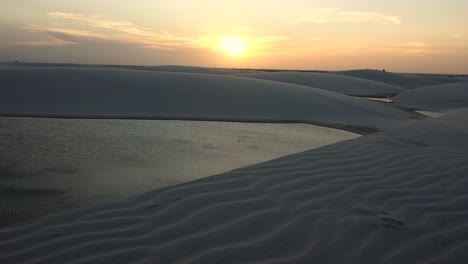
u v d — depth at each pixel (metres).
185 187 3.72
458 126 10.14
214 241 2.60
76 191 4.80
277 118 15.55
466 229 2.95
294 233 2.76
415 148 6.21
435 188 4.00
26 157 6.71
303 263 2.36
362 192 3.75
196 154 7.68
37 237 2.62
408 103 31.25
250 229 2.81
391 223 3.00
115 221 2.90
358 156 5.37
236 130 11.84
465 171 4.70
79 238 2.61
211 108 16.20
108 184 5.18
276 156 7.86
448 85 42.66
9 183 5.05
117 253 2.40
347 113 17.95
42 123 11.21
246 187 3.75
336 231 2.81
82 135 9.35
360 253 2.51
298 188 3.78
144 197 3.44
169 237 2.65
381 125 15.36
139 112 14.61
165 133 10.37
